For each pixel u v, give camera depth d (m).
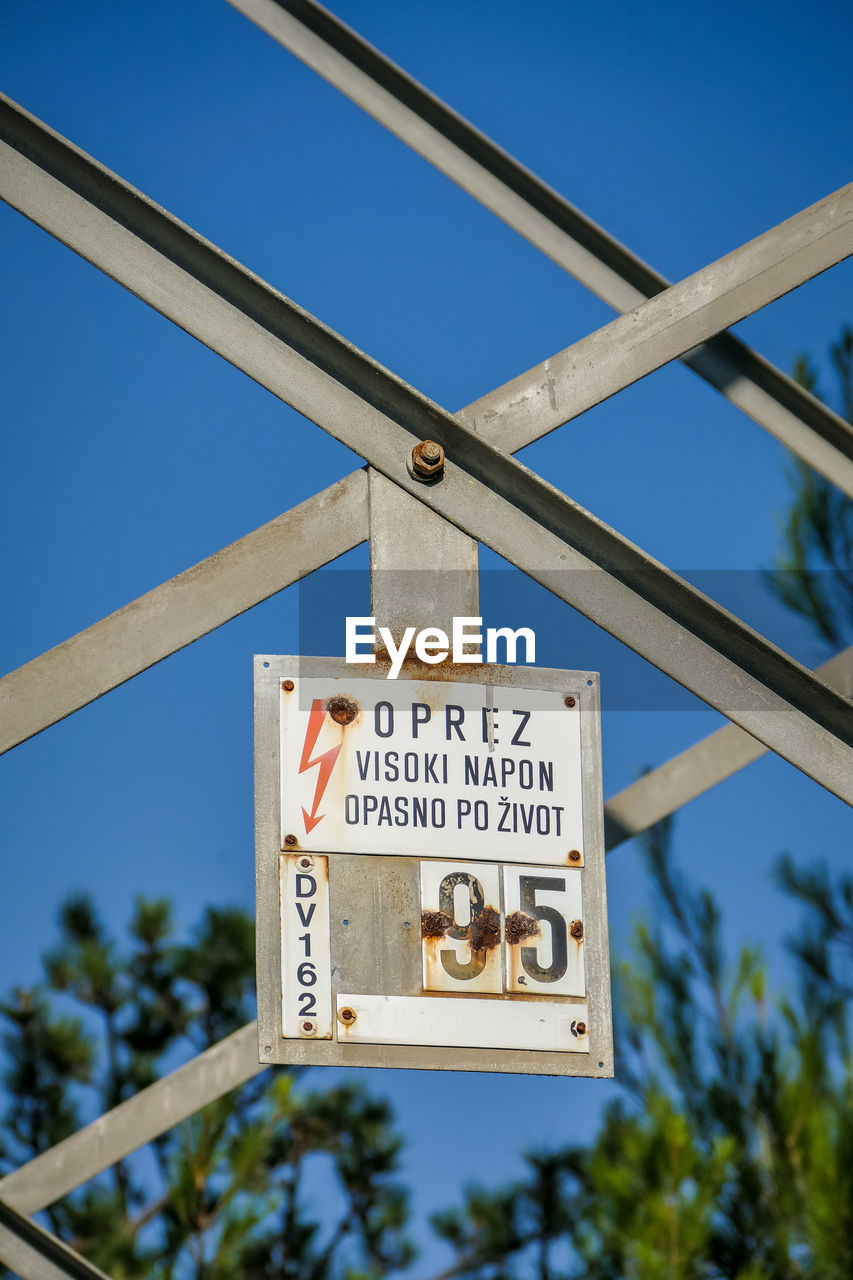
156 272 4.86
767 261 5.43
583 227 6.36
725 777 6.38
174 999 10.64
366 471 4.97
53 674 4.79
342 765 4.62
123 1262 9.14
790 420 6.12
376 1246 9.67
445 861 4.61
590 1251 8.16
